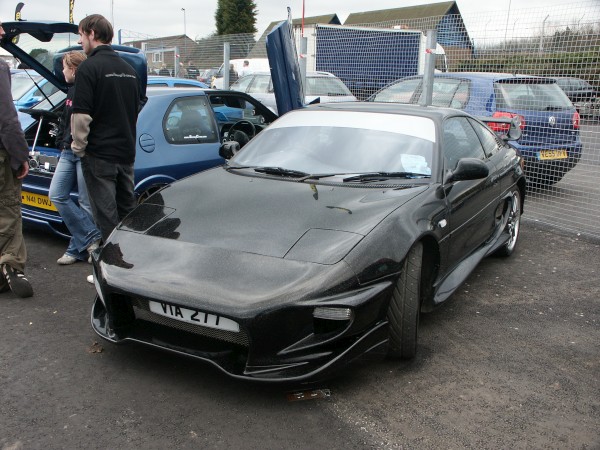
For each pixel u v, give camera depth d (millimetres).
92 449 2402
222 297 2604
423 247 3383
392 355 3172
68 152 4371
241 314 2549
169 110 5078
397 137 3959
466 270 4070
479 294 4441
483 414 2766
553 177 7684
